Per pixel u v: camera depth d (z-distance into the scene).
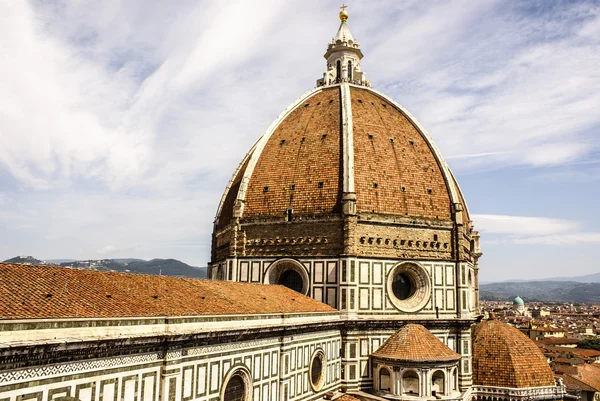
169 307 45.28
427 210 82.62
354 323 73.44
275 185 83.94
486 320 91.56
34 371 31.64
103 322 36.47
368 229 77.81
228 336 48.12
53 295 37.59
